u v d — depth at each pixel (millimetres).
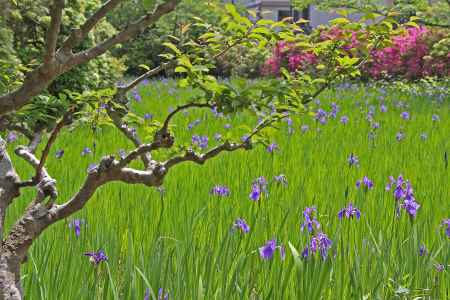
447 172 7570
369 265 4254
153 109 15844
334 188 6680
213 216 5438
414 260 4355
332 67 4246
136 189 6375
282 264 3924
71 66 2783
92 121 3971
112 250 4316
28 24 11570
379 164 8188
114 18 35062
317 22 38438
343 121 12125
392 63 26141
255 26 3355
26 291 3930
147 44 36312
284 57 28094
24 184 3109
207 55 3496
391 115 14234
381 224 5148
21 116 4004
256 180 5898
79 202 3086
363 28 4094
